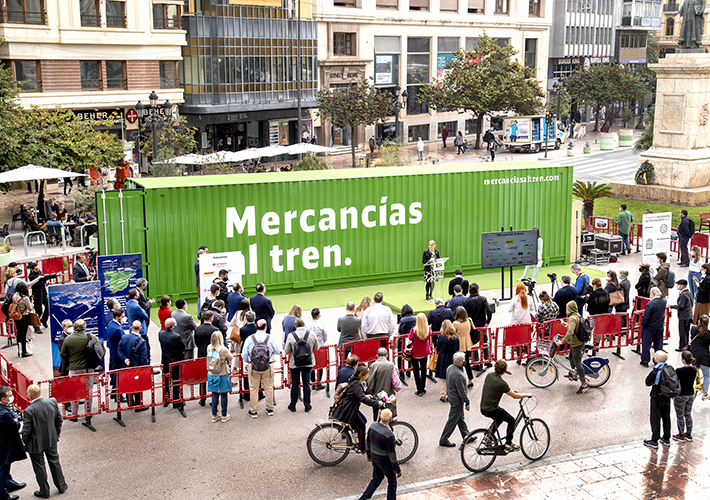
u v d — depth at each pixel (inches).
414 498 408.2
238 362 542.3
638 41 3927.2
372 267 864.3
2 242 1053.2
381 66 2396.7
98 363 508.1
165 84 1872.5
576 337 554.6
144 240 761.0
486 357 605.6
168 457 454.0
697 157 1309.1
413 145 2447.1
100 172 1284.4
